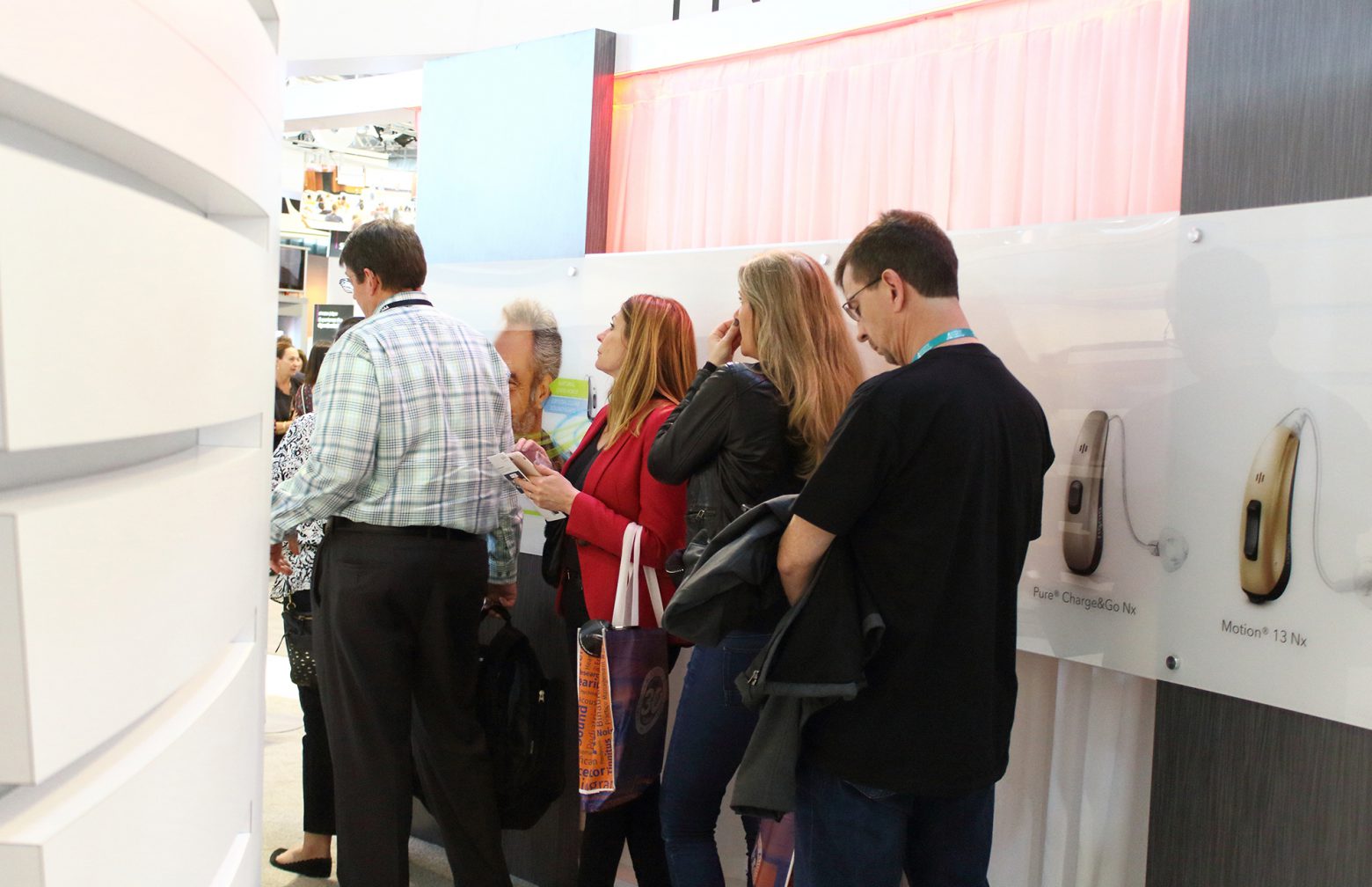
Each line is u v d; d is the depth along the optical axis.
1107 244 1.73
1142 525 1.67
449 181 2.88
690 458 1.90
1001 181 2.04
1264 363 1.51
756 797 1.44
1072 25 1.94
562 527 2.28
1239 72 1.56
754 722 1.83
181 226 0.51
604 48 2.58
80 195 0.40
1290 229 1.48
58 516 0.39
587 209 2.57
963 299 1.93
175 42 0.48
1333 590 1.41
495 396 2.30
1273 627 1.49
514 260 2.71
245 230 0.71
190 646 0.54
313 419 2.32
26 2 0.36
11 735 0.38
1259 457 1.51
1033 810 1.93
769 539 1.50
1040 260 1.82
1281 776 1.51
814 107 2.32
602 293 2.48
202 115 0.53
